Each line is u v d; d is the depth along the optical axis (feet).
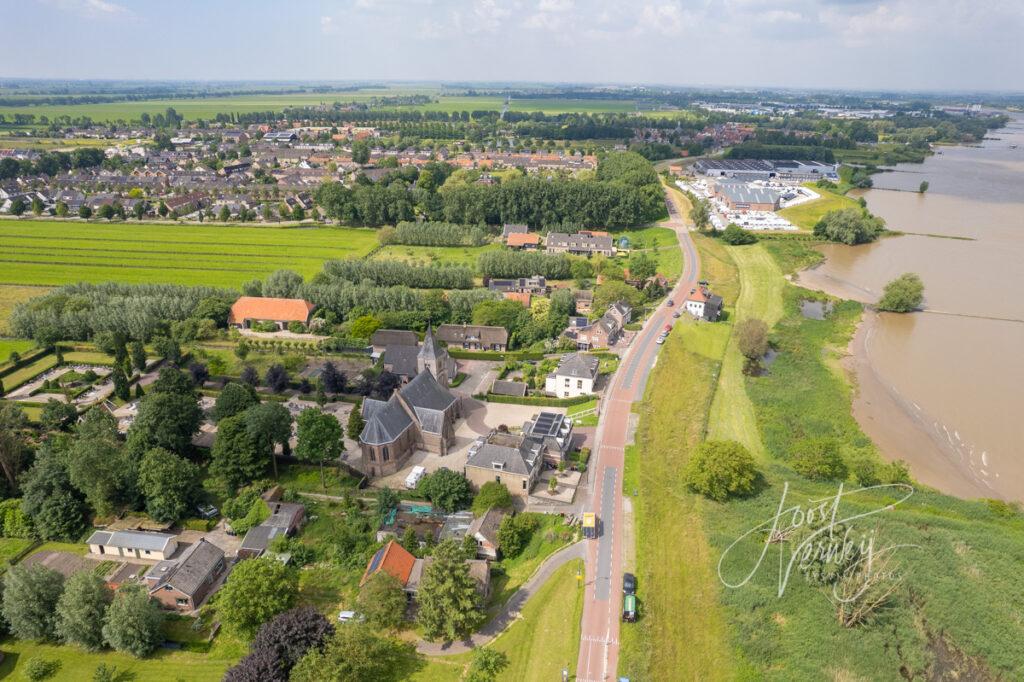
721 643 276.41
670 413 459.73
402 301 629.51
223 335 595.47
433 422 417.69
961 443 450.30
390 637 279.69
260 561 288.51
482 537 325.01
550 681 254.27
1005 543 336.49
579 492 372.79
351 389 494.59
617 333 589.73
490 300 618.44
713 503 363.76
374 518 354.95
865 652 272.31
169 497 346.13
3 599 280.51
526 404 482.28
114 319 575.38
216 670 265.75
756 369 550.36
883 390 523.29
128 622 266.77
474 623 280.31
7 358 540.93
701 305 640.99
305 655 252.42
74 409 442.09
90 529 346.13
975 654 278.26
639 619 283.38
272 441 390.63
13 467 365.61
